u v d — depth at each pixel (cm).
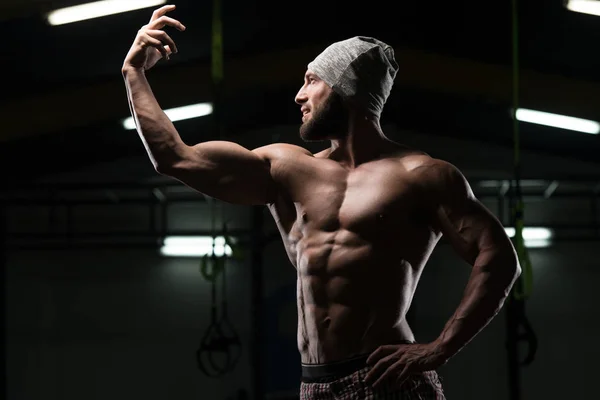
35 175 1397
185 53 1192
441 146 1498
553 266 1520
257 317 1313
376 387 254
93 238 1538
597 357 1492
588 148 1448
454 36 1201
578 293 1510
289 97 1366
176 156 262
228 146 271
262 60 1259
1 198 1362
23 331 1509
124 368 1502
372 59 276
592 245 1520
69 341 1510
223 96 1322
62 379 1498
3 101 1198
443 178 265
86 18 986
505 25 1125
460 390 1494
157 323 1512
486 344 1502
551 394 1489
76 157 1372
